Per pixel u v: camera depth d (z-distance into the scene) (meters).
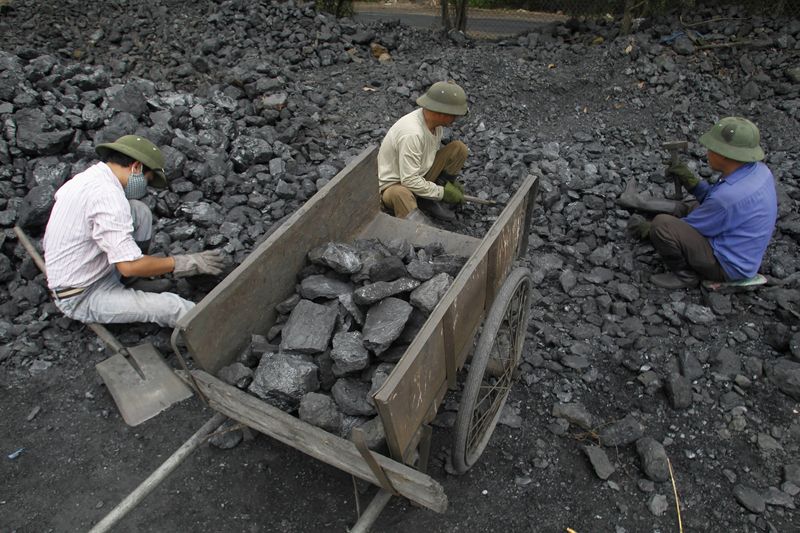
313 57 6.56
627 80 6.13
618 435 3.04
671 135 5.47
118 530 2.79
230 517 2.83
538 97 6.19
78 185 3.10
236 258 4.00
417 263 2.89
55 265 3.21
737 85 5.96
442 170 4.56
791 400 3.21
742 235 3.57
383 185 4.21
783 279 3.88
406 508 2.82
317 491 2.92
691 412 3.19
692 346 3.52
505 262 3.02
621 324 3.69
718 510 2.77
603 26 7.19
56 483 2.97
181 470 3.02
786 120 5.48
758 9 6.56
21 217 3.88
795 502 2.75
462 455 2.59
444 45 7.20
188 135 4.75
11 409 3.29
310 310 2.71
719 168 3.62
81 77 4.91
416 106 5.96
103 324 3.57
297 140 5.23
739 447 3.02
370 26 7.39
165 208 4.25
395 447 2.12
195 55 6.06
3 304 3.73
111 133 4.37
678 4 6.81
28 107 4.47
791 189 4.57
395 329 2.48
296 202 4.50
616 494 2.86
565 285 3.93
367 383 2.52
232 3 6.96
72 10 6.89
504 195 4.75
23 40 6.08
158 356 3.39
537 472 2.96
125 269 3.07
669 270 4.03
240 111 5.30
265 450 3.11
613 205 4.59
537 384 3.37
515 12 7.95
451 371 2.57
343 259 2.83
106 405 3.33
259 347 2.63
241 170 4.75
